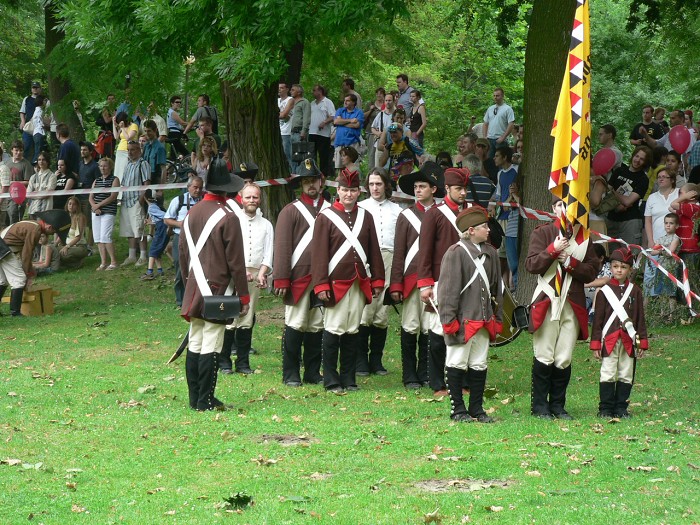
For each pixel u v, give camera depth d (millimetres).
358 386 11570
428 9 32844
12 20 37062
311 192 11859
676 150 17719
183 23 15469
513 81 35000
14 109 40375
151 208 20172
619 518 6684
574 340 9898
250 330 12453
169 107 25172
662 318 15477
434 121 33219
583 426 9469
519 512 6836
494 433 9148
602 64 36281
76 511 7020
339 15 14250
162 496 7348
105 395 10969
